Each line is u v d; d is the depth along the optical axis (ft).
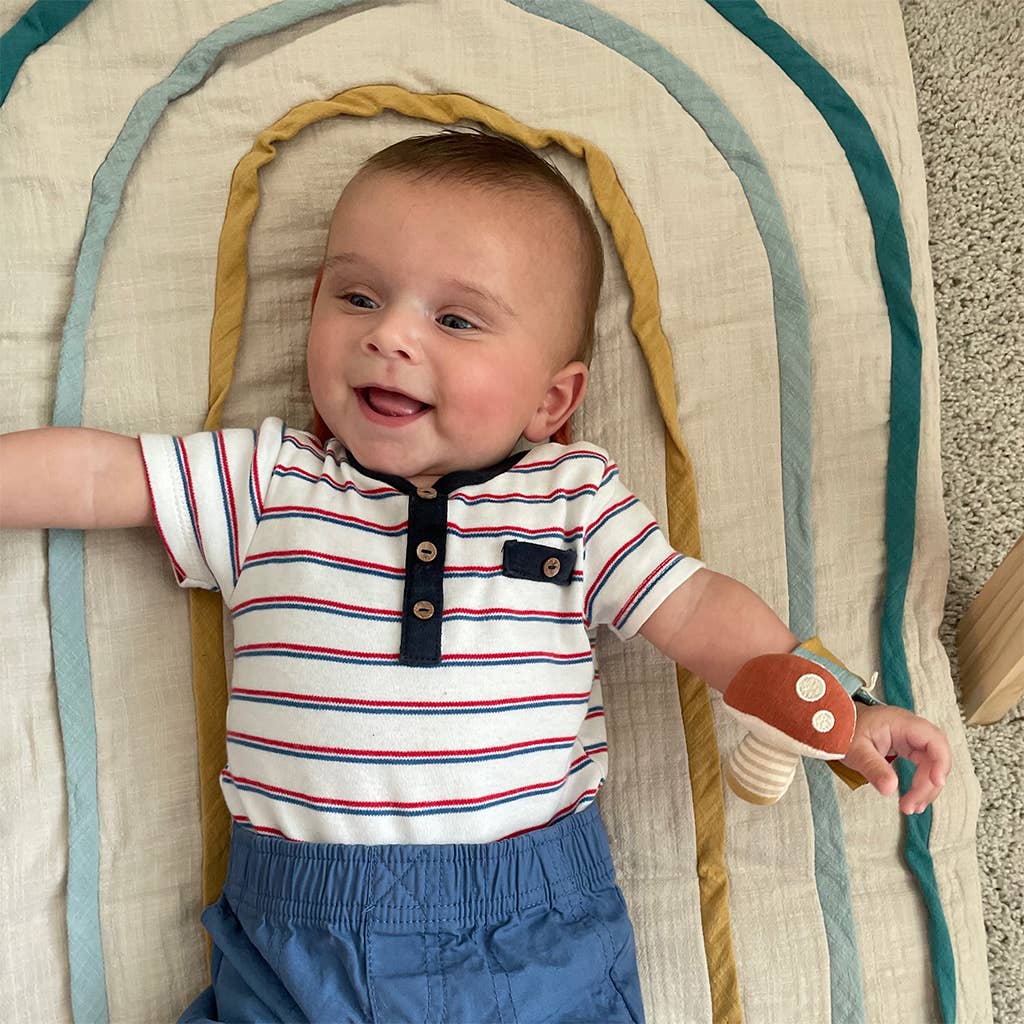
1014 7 4.21
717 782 3.37
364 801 2.85
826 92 3.73
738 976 3.31
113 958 3.18
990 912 3.76
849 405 3.61
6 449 2.92
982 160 4.18
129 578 3.28
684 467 3.51
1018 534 3.99
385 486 3.07
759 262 3.62
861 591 3.56
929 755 2.83
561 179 3.25
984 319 4.12
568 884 2.95
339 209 3.13
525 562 3.01
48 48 3.41
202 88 3.50
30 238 3.31
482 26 3.67
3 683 3.17
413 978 2.73
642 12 3.74
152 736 3.28
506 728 2.91
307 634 2.92
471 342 3.00
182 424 3.38
